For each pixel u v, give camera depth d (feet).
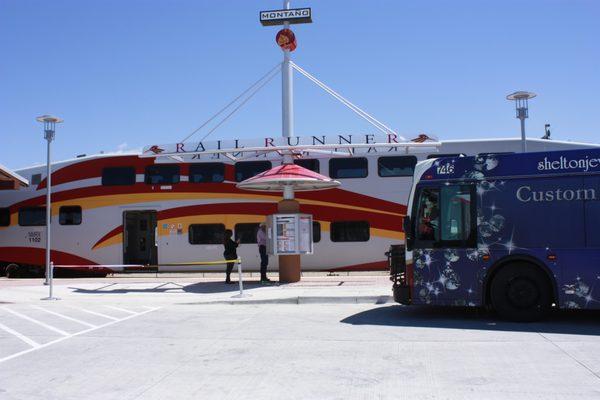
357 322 36.96
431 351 27.86
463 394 20.70
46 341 31.94
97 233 70.49
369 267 65.36
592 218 34.35
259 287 54.75
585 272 34.12
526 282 35.47
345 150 59.67
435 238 37.06
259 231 58.34
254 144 55.31
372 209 65.57
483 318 38.04
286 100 64.69
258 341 31.07
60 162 72.33
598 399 19.95
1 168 67.05
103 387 22.43
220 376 23.79
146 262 74.49
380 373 23.80
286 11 64.64
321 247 66.13
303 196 67.00
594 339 30.48
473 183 36.70
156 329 35.58
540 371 23.75
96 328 36.22
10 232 73.15
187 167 69.46
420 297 37.14
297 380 22.90
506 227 35.73
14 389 22.26
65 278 72.64
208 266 70.13
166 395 21.22
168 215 69.21
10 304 48.62
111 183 70.79
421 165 38.09
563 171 35.12
